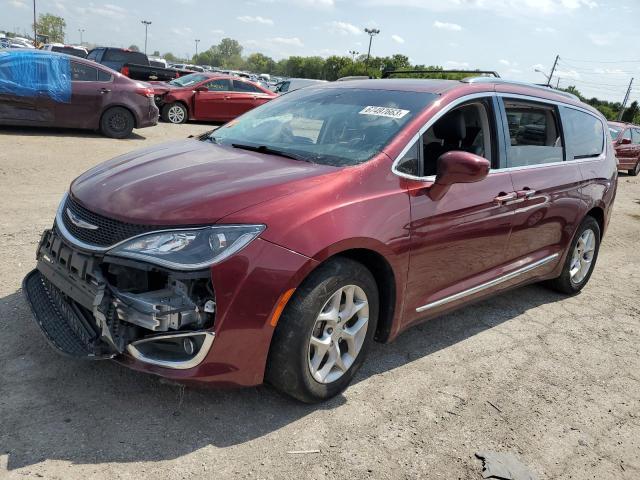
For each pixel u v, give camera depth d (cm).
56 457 244
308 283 278
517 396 342
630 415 336
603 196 515
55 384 295
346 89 414
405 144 334
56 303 307
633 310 513
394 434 290
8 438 252
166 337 258
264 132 386
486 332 431
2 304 371
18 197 643
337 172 306
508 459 281
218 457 257
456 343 406
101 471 240
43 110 1098
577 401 345
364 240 293
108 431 265
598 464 287
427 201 333
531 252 448
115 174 318
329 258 289
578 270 526
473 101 384
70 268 281
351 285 299
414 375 352
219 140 392
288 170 308
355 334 314
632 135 1697
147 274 264
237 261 255
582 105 516
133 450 254
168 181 293
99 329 269
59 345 277
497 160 395
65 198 327
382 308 334
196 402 295
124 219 265
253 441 271
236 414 289
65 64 1111
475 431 301
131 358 267
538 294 532
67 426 264
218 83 1658
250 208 267
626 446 305
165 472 244
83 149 1006
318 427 288
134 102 1184
